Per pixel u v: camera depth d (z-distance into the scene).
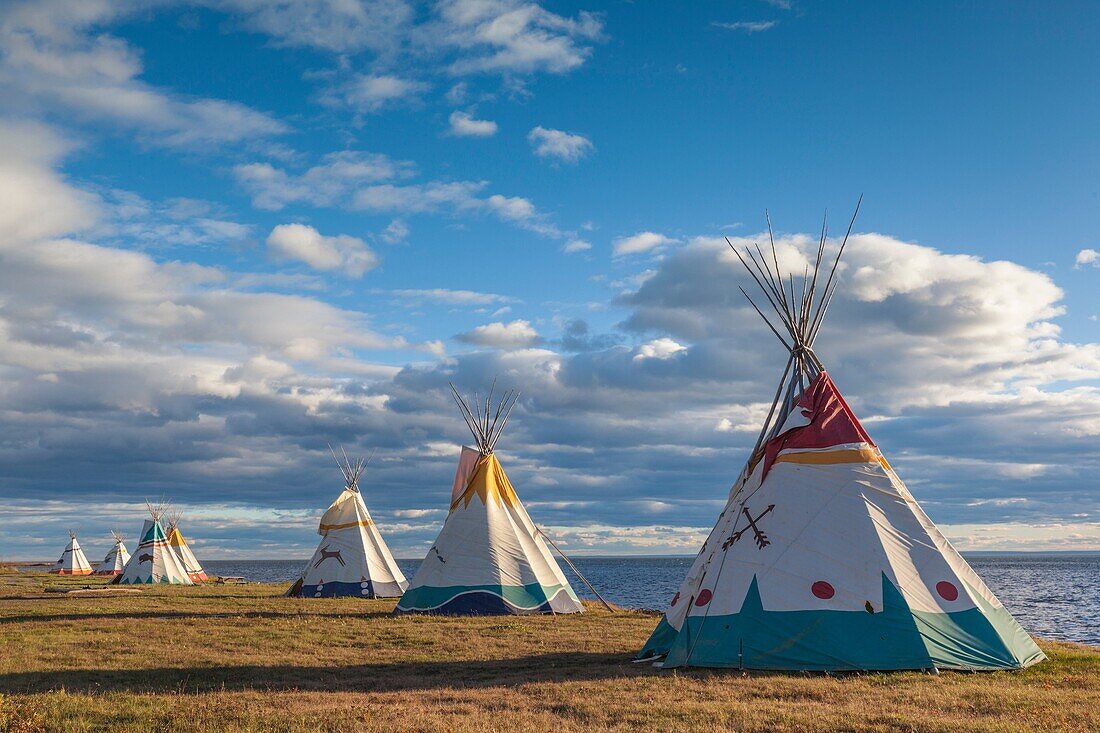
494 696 14.22
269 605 35.28
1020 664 16.25
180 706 13.15
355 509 43.16
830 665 15.98
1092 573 146.12
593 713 12.65
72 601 39.50
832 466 18.42
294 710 12.96
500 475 33.34
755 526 18.11
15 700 13.49
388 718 12.30
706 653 16.84
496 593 30.34
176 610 32.75
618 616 29.66
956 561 17.72
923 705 12.82
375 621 27.53
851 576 16.97
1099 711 12.13
